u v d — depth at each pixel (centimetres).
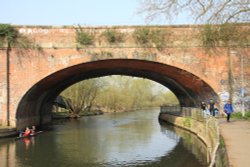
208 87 2952
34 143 2761
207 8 2486
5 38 2811
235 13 2491
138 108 10969
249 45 2859
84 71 3434
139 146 2612
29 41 2831
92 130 3778
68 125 4400
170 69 3017
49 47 2825
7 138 2836
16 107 2830
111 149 2481
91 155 2255
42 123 4125
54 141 2873
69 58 2827
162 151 2381
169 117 4656
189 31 2859
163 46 2842
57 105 6100
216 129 1680
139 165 1959
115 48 2823
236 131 1936
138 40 2828
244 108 2833
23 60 2830
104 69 3531
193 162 1997
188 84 3338
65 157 2184
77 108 6134
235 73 2864
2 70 2819
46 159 2120
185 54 2855
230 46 2867
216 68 2867
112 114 7481
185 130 3656
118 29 2831
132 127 4144
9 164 1981
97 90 7169
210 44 2861
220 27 2794
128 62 3011
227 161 1138
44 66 2825
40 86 3130
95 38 2827
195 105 3866
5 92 2819
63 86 4109
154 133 3456
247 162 1137
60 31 2838
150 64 3011
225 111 2538
